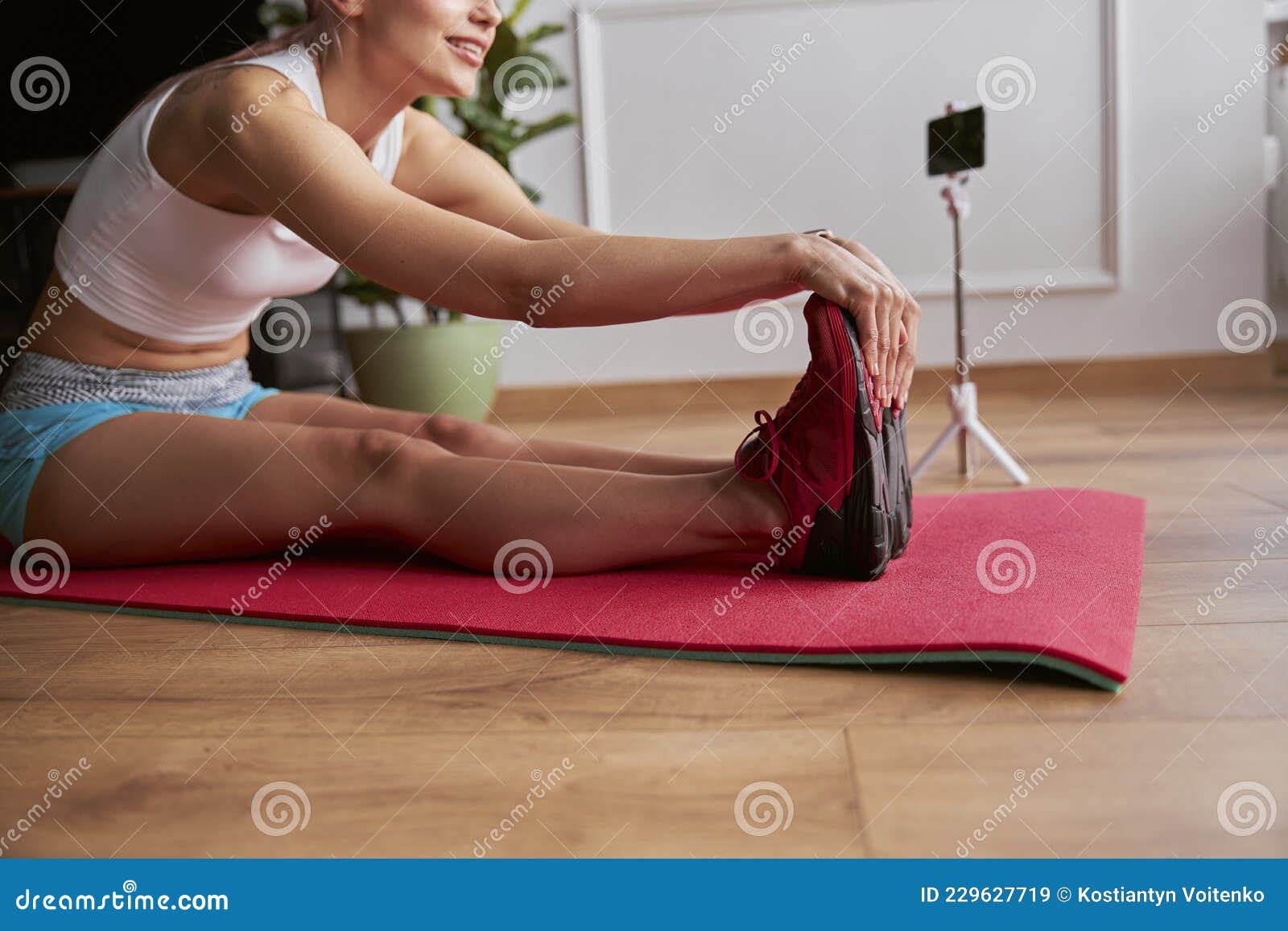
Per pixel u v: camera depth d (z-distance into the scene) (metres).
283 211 1.05
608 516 1.11
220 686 0.91
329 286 3.07
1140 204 3.05
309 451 1.17
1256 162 3.00
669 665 0.92
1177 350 3.10
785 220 3.16
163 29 3.00
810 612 0.98
